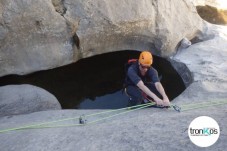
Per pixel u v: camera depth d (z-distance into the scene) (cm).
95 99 669
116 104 655
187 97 530
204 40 827
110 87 690
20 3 587
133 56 753
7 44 605
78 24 656
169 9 763
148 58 443
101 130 349
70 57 686
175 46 760
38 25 617
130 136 315
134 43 742
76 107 650
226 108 408
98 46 709
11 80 646
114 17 676
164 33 734
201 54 733
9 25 589
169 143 288
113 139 315
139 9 699
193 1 979
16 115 476
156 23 730
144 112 442
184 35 781
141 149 287
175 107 425
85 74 699
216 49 752
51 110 487
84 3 649
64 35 654
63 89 676
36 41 632
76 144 321
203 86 570
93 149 303
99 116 451
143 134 313
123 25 693
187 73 686
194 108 432
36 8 604
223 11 1033
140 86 443
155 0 732
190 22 804
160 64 755
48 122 416
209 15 1030
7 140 361
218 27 866
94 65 719
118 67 727
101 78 704
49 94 536
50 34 638
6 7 577
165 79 712
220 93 529
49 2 618
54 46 655
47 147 326
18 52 623
